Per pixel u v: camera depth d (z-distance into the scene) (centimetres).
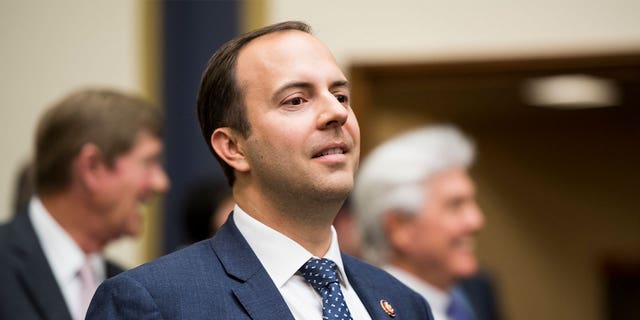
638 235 1251
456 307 510
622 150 1254
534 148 1268
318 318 259
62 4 703
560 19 691
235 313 248
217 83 279
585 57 686
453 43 696
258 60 271
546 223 1266
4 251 388
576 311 1256
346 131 268
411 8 700
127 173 417
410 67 696
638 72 691
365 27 701
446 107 1096
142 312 240
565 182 1266
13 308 378
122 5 700
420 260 483
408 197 480
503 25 694
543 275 1261
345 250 574
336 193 262
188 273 254
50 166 408
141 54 695
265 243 268
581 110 1162
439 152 485
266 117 264
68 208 408
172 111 688
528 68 691
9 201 694
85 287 411
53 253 404
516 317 1259
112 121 414
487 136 1261
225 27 693
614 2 686
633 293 1241
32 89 698
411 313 293
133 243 677
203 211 515
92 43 698
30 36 702
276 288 258
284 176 261
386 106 1028
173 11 696
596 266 1258
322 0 700
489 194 1261
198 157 681
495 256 1262
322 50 275
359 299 282
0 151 695
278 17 698
